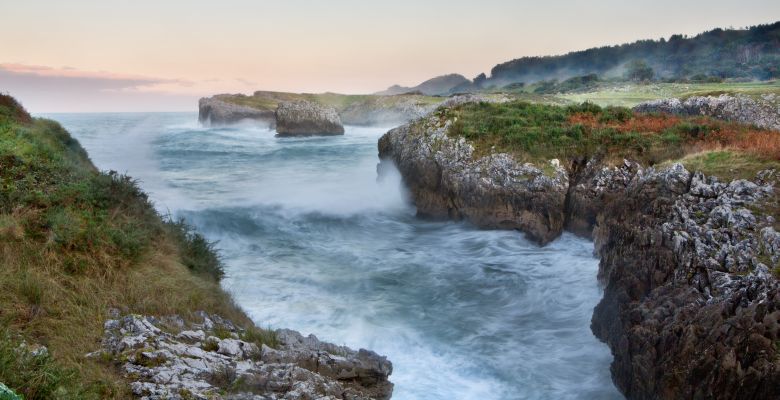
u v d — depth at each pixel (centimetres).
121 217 1222
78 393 613
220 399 700
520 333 1380
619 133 2298
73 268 956
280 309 1461
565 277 1730
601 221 1884
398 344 1300
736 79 14100
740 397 827
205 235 2228
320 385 823
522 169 2205
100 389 655
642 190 1552
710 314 969
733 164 1422
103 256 1011
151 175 3812
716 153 1562
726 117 3988
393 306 1533
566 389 1130
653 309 1109
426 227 2462
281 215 2580
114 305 897
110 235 1077
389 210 2708
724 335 909
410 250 2109
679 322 1016
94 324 820
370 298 1586
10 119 2050
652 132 2297
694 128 2223
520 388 1130
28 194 1135
